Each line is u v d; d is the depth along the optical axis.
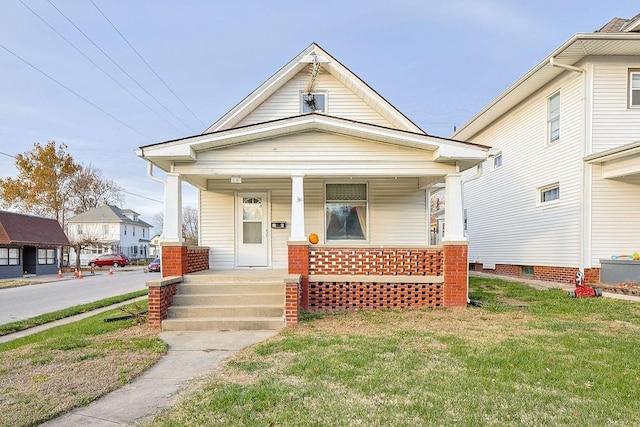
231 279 7.44
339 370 3.92
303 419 2.89
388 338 5.20
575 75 10.82
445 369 3.95
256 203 9.73
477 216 17.47
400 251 7.60
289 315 6.20
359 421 2.86
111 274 26.81
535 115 12.81
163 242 7.45
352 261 7.57
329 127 7.47
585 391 3.39
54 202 40.50
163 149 7.17
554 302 7.84
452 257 7.51
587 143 10.41
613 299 8.20
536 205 12.72
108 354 4.77
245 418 2.94
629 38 9.36
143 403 3.32
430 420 2.87
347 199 9.80
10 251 24.44
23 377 3.99
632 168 9.42
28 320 8.24
